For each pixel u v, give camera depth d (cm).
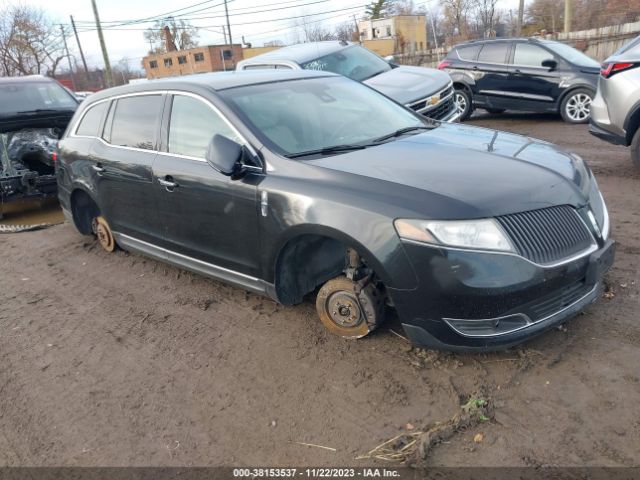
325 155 369
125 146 484
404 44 5044
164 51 6619
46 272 564
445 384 314
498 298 287
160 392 340
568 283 304
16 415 333
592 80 1049
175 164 425
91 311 461
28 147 805
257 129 382
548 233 300
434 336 308
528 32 4147
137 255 575
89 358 388
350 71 957
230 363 362
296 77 466
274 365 353
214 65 6112
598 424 272
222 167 354
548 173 328
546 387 302
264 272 379
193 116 421
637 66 637
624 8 3641
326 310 369
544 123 1130
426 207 296
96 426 315
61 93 891
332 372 338
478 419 284
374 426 289
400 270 302
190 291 475
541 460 255
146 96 470
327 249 381
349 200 318
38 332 435
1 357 402
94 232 611
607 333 342
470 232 288
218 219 397
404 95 852
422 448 267
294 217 340
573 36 2703
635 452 254
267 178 360
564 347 333
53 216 832
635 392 290
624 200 582
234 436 295
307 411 307
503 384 308
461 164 339
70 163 561
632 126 656
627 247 458
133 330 421
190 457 283
